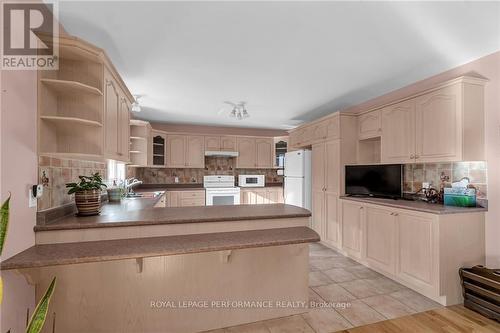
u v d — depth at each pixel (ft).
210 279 6.42
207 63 8.13
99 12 5.48
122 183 12.02
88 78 5.55
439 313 7.11
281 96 11.58
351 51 7.34
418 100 9.01
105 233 5.35
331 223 12.58
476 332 6.29
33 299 5.19
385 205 9.27
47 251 4.60
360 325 6.61
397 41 6.81
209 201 17.74
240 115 13.51
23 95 4.43
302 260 7.19
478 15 5.68
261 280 6.82
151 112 14.80
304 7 5.38
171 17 5.71
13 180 4.22
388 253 9.19
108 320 5.71
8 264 4.00
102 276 5.67
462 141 7.63
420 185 9.95
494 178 7.66
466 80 7.62
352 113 12.09
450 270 7.52
